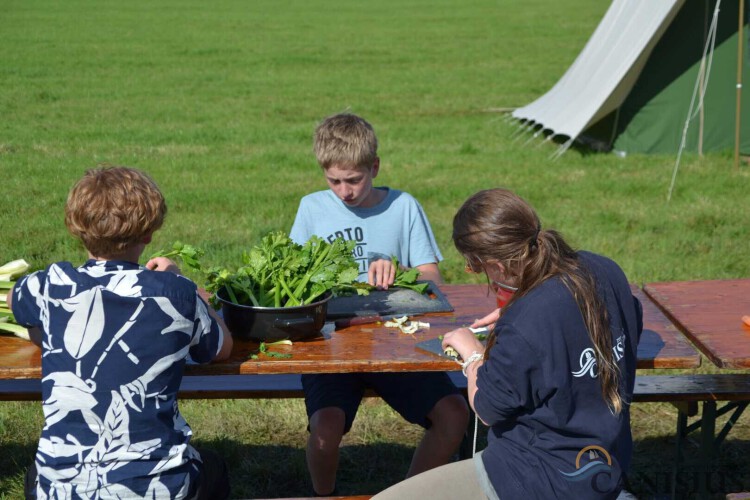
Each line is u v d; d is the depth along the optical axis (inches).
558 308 91.0
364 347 113.2
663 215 330.3
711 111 437.1
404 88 721.6
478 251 95.6
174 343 97.5
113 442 95.3
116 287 96.1
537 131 509.0
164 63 842.2
